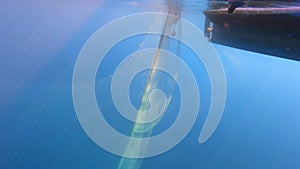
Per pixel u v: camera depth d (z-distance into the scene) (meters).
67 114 14.35
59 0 19.84
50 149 13.28
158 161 13.22
